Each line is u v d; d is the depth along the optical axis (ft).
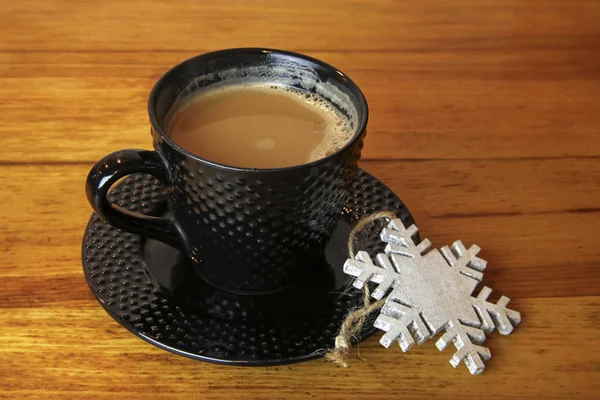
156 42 1.70
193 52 1.68
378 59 1.71
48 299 1.13
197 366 1.07
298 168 1.01
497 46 1.78
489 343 1.12
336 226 1.21
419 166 1.43
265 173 1.00
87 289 1.16
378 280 1.13
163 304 1.10
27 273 1.17
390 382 1.07
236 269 1.12
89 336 1.09
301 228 1.08
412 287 1.13
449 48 1.77
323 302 1.14
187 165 1.03
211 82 1.23
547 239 1.29
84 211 1.28
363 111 1.11
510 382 1.08
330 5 1.90
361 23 1.84
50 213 1.27
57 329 1.10
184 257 1.19
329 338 1.07
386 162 1.43
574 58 1.75
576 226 1.32
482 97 1.62
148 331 1.06
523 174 1.42
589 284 1.22
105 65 1.62
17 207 1.27
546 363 1.10
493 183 1.40
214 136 1.15
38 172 1.34
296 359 1.04
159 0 1.87
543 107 1.60
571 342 1.13
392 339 1.07
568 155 1.48
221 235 1.08
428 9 1.92
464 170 1.43
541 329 1.15
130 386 1.04
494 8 1.94
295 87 1.25
